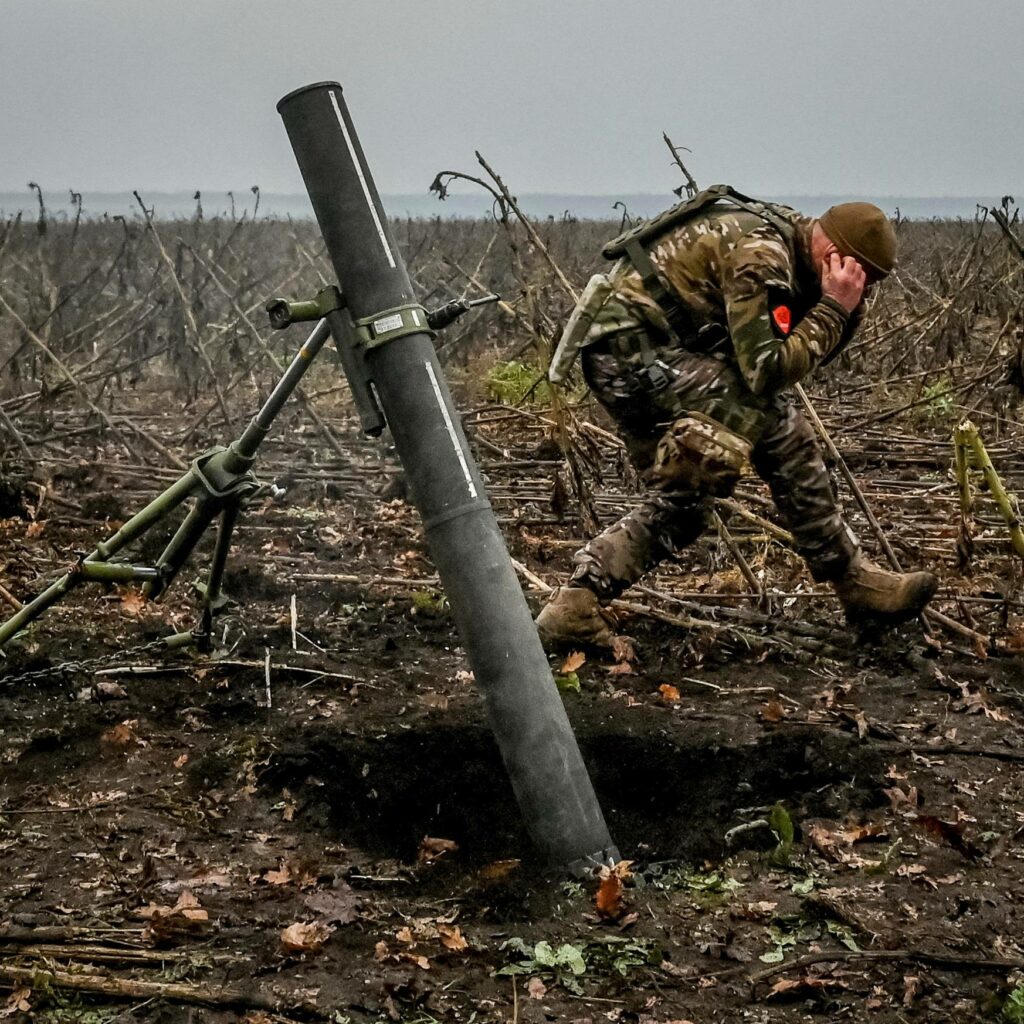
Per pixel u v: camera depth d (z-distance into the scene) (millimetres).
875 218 4262
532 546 6223
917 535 6504
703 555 6145
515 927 3127
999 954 3025
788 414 4754
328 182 3438
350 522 6719
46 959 2900
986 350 11570
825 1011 2816
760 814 3861
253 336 9992
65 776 3891
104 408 9242
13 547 6035
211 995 2781
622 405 4531
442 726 4301
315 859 3463
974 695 4562
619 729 4309
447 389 3500
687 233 4367
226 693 4504
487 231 18109
